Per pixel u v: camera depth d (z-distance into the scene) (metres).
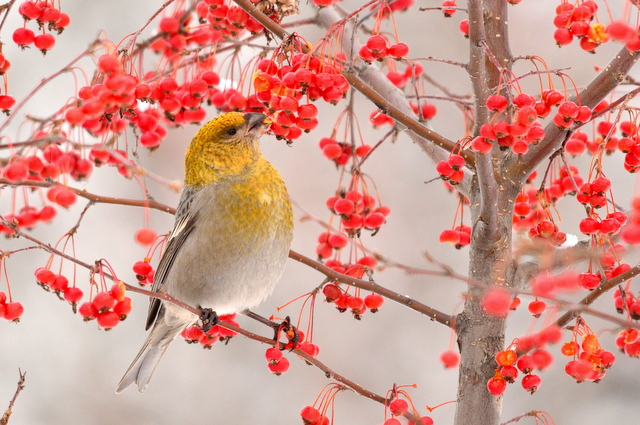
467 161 7.17
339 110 16.67
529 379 6.47
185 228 9.02
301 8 15.84
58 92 15.40
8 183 6.93
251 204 8.84
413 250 15.67
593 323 14.05
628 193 14.54
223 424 14.38
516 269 7.04
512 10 16.25
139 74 8.36
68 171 7.91
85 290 15.37
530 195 8.27
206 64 8.77
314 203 16.33
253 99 8.76
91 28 15.89
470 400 6.86
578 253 6.11
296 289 15.81
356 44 9.25
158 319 9.36
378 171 16.39
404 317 15.45
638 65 13.24
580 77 15.48
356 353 15.19
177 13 8.34
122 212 16.06
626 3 5.80
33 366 14.76
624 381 13.77
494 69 7.09
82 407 14.40
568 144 8.01
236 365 15.22
